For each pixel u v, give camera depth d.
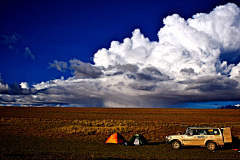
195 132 18.47
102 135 28.69
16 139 24.47
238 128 38.34
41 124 42.66
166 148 19.41
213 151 17.45
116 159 13.57
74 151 17.34
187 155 15.87
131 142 21.56
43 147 19.33
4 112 99.50
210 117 79.75
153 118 72.69
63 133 30.05
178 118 73.38
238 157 15.13
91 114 94.00
